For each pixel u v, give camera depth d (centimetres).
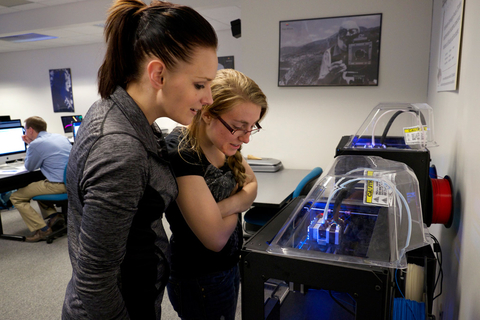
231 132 93
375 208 82
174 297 106
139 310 76
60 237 330
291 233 78
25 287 241
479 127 99
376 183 89
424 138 149
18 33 488
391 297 66
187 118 70
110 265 63
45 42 650
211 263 100
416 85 271
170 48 62
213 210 92
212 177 99
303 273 68
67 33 569
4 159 372
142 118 67
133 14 66
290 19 293
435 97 216
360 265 64
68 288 78
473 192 102
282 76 303
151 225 76
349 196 86
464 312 107
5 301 225
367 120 188
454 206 131
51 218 326
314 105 302
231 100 88
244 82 91
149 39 63
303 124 308
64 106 736
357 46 279
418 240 81
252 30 306
